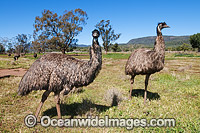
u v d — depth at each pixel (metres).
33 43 50.69
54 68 4.23
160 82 10.27
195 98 7.14
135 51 6.57
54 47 51.50
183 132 4.32
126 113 5.43
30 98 6.68
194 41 69.06
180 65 20.20
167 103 6.41
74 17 49.97
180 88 8.66
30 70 4.30
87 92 7.71
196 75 12.82
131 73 6.45
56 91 4.40
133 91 8.12
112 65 19.92
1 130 4.27
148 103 6.34
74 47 55.06
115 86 8.97
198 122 4.79
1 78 10.26
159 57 5.75
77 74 4.38
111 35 63.16
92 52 4.48
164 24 5.73
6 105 5.85
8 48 72.31
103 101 6.59
